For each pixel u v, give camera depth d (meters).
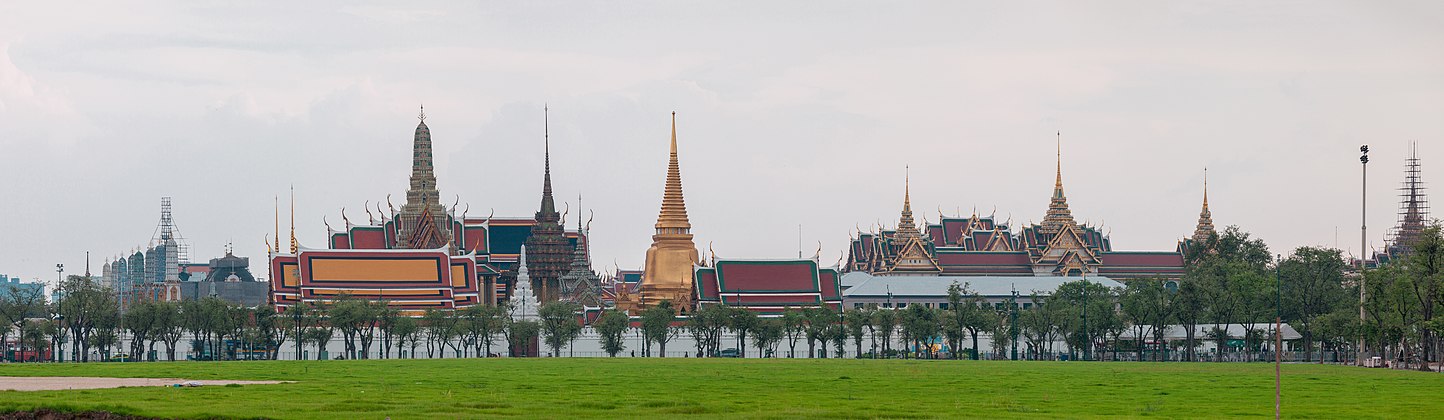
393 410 99.25
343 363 192.88
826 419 96.31
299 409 99.31
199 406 101.25
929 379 144.75
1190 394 122.88
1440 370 171.12
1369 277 192.88
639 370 167.00
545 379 142.00
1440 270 182.00
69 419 96.62
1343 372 166.50
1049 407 107.88
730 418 95.75
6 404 101.31
